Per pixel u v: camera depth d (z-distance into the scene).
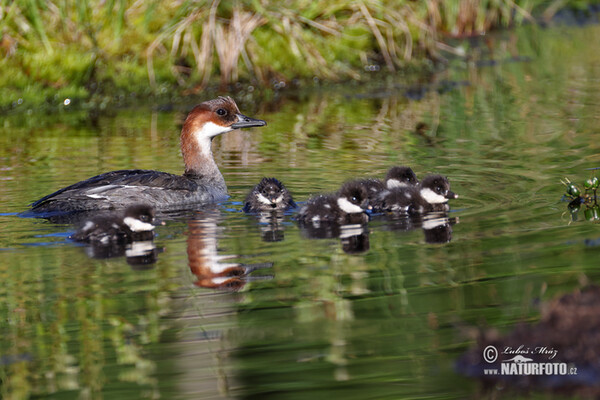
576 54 29.50
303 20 26.39
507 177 15.81
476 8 31.27
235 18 25.42
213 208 14.83
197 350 8.80
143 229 12.96
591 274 10.30
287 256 11.74
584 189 14.52
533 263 10.91
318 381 8.04
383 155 18.14
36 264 11.50
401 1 27.80
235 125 16.69
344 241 12.41
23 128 22.17
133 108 24.61
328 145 19.41
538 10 35.56
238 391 7.92
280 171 17.17
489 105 23.09
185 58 25.72
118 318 9.60
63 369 8.50
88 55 24.95
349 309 9.70
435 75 27.31
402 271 10.91
